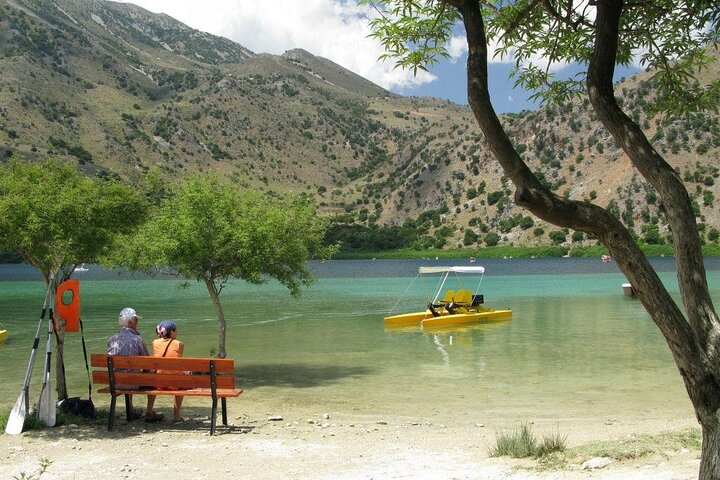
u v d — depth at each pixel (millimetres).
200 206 14023
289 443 8312
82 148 195875
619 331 22656
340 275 77125
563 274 75875
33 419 9023
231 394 8867
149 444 8172
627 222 150625
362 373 14750
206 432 8992
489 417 10469
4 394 12211
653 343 19531
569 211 4137
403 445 8250
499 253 157375
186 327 24469
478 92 4312
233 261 14438
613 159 174125
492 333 22469
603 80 4582
